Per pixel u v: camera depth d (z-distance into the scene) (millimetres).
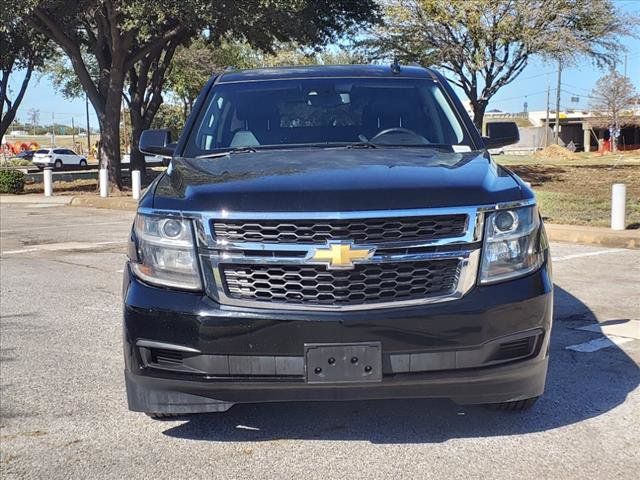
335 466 3568
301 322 3273
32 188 28844
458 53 26344
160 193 3746
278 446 3822
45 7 20750
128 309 3529
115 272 9281
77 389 4812
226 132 4848
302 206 3322
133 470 3590
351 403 4398
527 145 83375
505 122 5238
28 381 4980
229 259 3367
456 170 3754
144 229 3605
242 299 3363
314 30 21828
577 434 3898
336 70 5355
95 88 24797
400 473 3477
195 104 5141
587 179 24984
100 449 3852
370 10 25141
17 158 66312
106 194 22688
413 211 3334
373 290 3334
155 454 3768
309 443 3848
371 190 3396
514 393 3520
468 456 3648
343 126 4828
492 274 3438
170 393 3500
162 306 3430
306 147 4605
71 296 7809
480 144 4684
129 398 3617
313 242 3303
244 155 4379
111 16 21438
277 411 4301
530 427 3998
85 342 5973
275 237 3326
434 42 26562
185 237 3455
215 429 4055
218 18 19047
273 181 3557
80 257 10625
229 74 5500
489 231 3441
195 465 3625
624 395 4488
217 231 3398
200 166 4148
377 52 27844
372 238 3318
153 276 3529
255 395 3377
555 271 8797
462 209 3391
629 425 4016
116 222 16094
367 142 4660
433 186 3471
